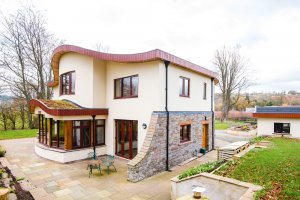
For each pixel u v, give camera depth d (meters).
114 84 12.34
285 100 52.88
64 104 12.57
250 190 4.88
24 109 27.28
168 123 10.41
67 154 10.84
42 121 12.97
